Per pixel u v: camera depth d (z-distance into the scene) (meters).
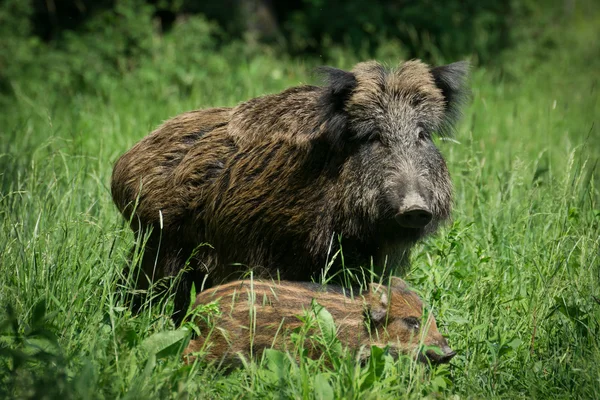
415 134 16.84
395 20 52.25
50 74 41.91
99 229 17.80
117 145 28.38
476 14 52.78
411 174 16.25
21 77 41.66
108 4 49.22
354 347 15.96
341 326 15.95
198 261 17.86
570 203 20.73
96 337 14.26
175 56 41.84
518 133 31.95
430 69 18.06
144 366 13.69
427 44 49.78
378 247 17.14
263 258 17.06
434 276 17.23
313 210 16.73
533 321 16.36
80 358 13.51
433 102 17.33
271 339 15.60
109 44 43.31
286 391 13.38
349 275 17.20
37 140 31.05
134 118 32.97
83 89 41.72
